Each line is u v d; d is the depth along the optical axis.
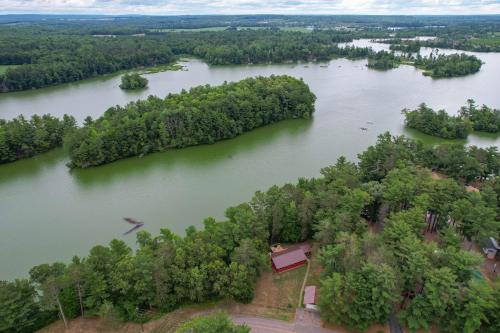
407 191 79.12
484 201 77.06
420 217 70.56
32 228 91.31
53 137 134.75
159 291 59.53
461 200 75.50
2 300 53.50
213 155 131.75
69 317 60.09
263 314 61.28
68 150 121.94
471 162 101.62
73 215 96.56
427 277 55.53
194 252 63.16
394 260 59.28
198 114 138.75
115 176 117.56
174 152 134.75
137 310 60.81
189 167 122.69
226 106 146.88
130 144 129.50
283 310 62.12
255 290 66.50
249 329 51.56
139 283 58.88
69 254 82.19
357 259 59.62
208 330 48.66
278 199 78.56
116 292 60.91
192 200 102.12
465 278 57.91
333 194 77.81
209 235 68.44
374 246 63.12
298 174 115.69
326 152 132.12
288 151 133.50
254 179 113.00
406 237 63.28
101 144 122.88
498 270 70.88
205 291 61.75
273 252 74.75
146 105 147.12
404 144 114.19
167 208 98.56
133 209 98.44
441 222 77.88
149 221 93.06
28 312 57.06
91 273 58.31
